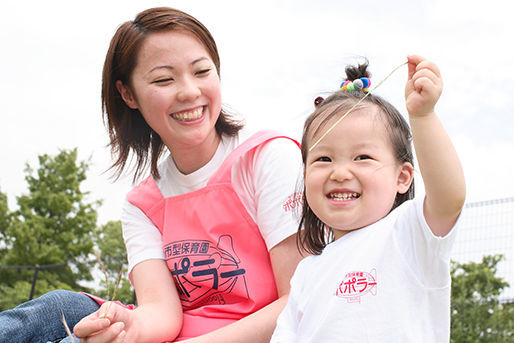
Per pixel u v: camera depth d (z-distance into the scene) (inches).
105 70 96.7
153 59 90.2
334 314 68.1
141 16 92.4
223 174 93.5
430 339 65.1
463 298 330.3
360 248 70.5
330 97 77.7
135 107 96.8
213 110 92.0
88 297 92.7
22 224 794.8
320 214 73.3
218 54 95.1
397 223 68.7
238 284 90.2
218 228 92.2
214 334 82.0
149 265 95.8
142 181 102.5
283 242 88.7
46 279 773.3
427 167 62.3
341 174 70.8
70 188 855.1
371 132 71.6
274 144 93.7
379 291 67.2
